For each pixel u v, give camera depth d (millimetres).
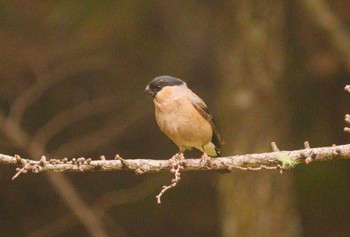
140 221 17109
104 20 15062
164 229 17156
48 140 15664
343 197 16469
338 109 16062
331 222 16609
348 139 16125
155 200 17250
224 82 13438
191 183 17328
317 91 15961
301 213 16594
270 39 13250
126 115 16250
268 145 13133
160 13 15766
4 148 15719
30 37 15078
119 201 16578
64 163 6566
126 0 15031
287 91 14445
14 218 16750
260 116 13125
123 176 17094
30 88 15031
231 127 13250
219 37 13609
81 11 14750
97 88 16125
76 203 14922
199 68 16188
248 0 13234
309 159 6742
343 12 14906
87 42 15344
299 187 16422
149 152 16781
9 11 14719
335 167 16359
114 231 16859
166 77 8391
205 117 8289
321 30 14406
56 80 15422
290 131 15000
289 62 15273
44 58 15273
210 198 17266
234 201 13133
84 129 16453
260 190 13023
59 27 15062
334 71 15461
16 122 14867
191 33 16016
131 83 16094
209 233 17125
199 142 8422
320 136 16094
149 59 15977
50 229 16391
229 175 13172
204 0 15766
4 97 15656
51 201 16812
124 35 15492
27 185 16812
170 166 6789
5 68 15242
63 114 15828
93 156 16625
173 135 8398
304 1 13680
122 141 16734
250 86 13172
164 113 8289
